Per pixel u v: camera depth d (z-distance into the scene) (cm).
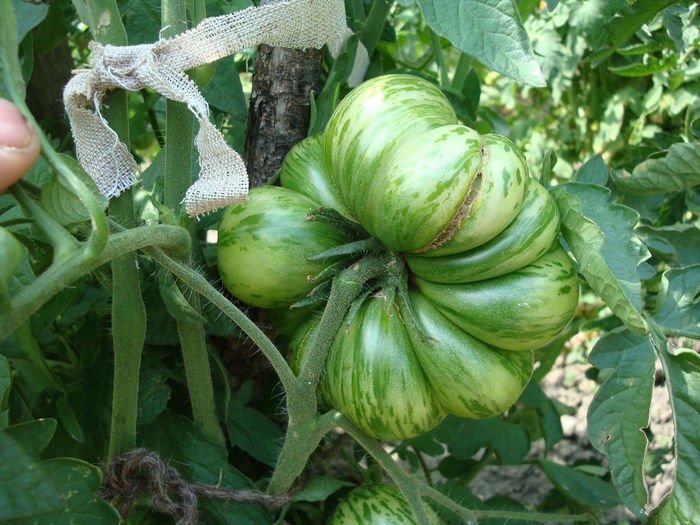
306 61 30
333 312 23
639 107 58
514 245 22
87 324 31
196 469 27
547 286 23
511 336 23
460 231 22
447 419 40
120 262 23
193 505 25
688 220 45
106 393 30
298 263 25
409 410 24
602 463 57
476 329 23
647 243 32
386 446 49
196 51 23
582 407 65
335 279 23
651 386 26
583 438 62
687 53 41
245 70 41
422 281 24
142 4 32
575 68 59
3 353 26
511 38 21
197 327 26
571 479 43
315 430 25
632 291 24
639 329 23
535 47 60
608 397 26
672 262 34
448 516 33
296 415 25
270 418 33
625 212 25
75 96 22
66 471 22
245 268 25
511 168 22
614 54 58
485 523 35
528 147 77
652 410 57
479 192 21
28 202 18
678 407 25
